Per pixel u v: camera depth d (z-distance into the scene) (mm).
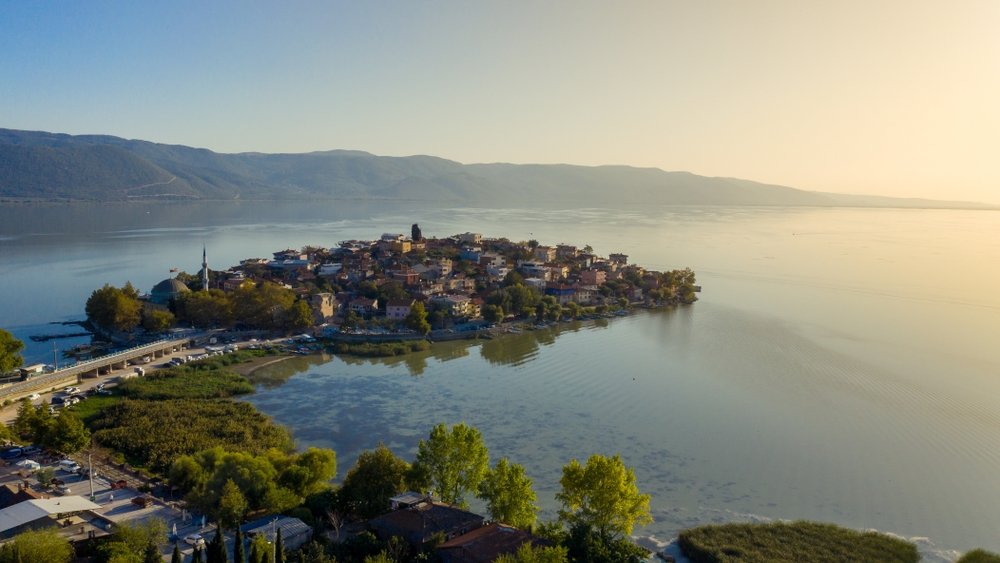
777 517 123438
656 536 116688
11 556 84062
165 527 103250
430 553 92500
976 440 157000
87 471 131500
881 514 124688
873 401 183625
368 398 191375
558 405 183750
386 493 112250
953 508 126688
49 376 194750
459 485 115938
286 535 98438
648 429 165500
